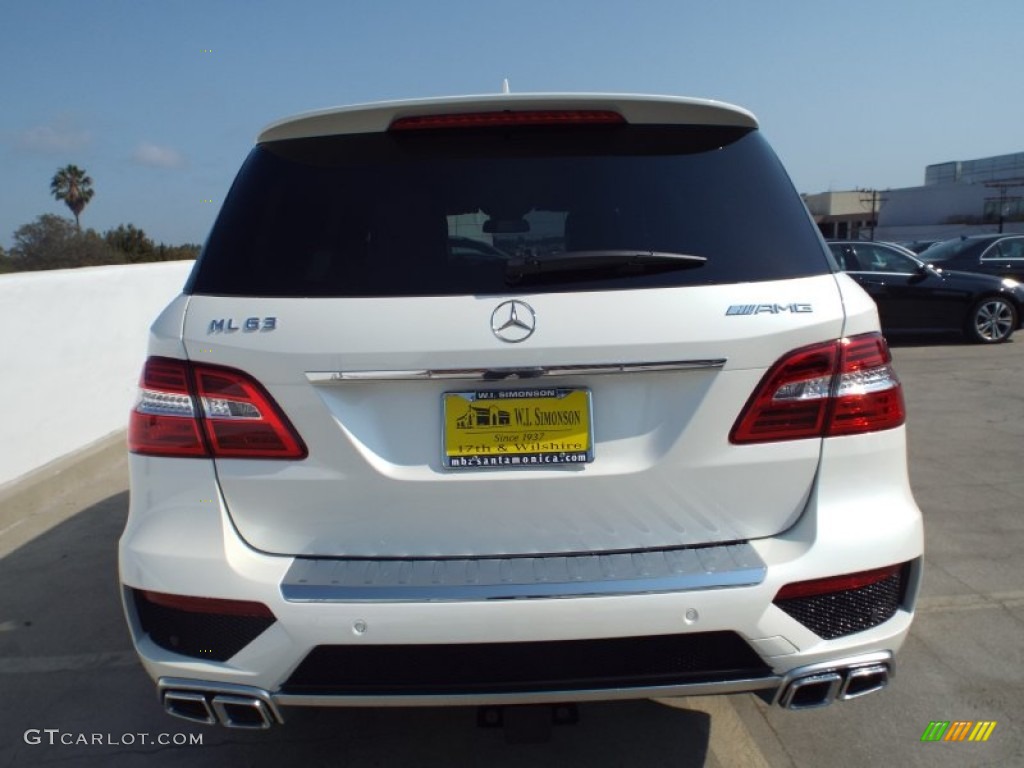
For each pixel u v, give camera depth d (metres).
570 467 1.93
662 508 1.95
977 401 7.30
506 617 1.83
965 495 4.74
